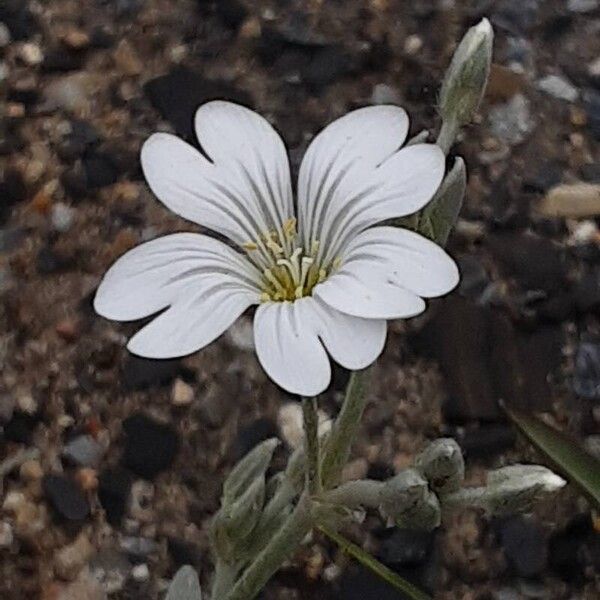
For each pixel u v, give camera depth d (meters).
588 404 0.12
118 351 0.13
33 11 0.15
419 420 0.12
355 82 0.14
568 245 0.13
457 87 0.09
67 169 0.14
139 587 0.12
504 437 0.12
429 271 0.08
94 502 0.12
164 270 0.08
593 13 0.15
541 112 0.14
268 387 0.12
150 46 0.14
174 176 0.09
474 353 0.13
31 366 0.13
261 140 0.09
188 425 0.12
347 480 0.12
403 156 0.09
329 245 0.09
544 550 0.12
